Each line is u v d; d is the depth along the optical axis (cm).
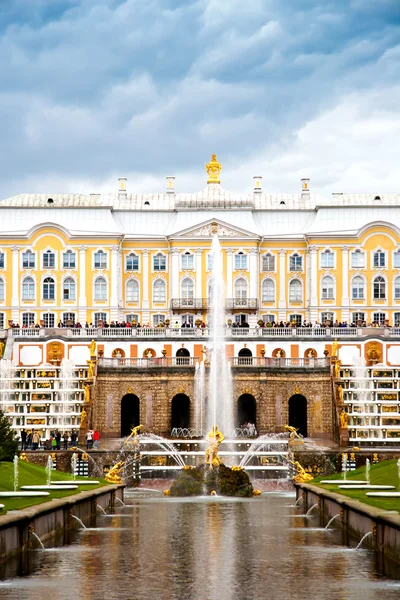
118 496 6475
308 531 5031
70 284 14362
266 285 14638
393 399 10956
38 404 10769
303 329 12594
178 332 12625
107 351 12556
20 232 14362
